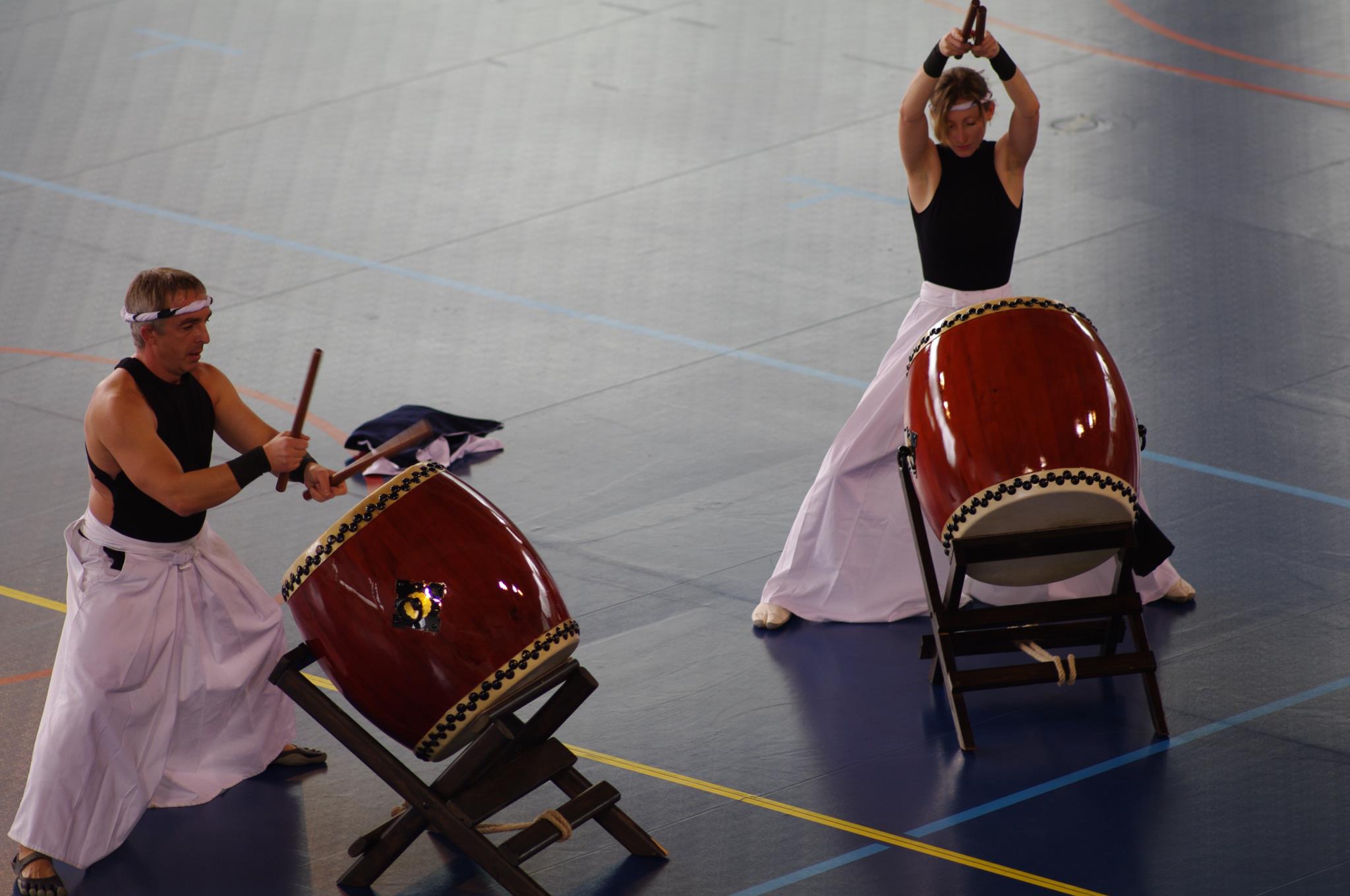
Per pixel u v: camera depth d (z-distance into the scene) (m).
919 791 21.75
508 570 19.45
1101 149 48.50
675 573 28.14
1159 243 41.75
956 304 25.06
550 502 30.91
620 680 25.00
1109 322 37.47
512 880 19.44
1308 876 19.52
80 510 31.42
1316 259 40.28
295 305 41.06
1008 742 22.84
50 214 47.81
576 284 41.66
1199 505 29.28
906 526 26.08
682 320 39.28
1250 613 25.83
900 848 20.48
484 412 34.97
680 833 21.09
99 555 20.64
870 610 26.38
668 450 32.84
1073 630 24.00
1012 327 22.17
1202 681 24.06
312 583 19.47
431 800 19.55
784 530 29.44
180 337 20.27
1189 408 33.16
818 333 38.25
